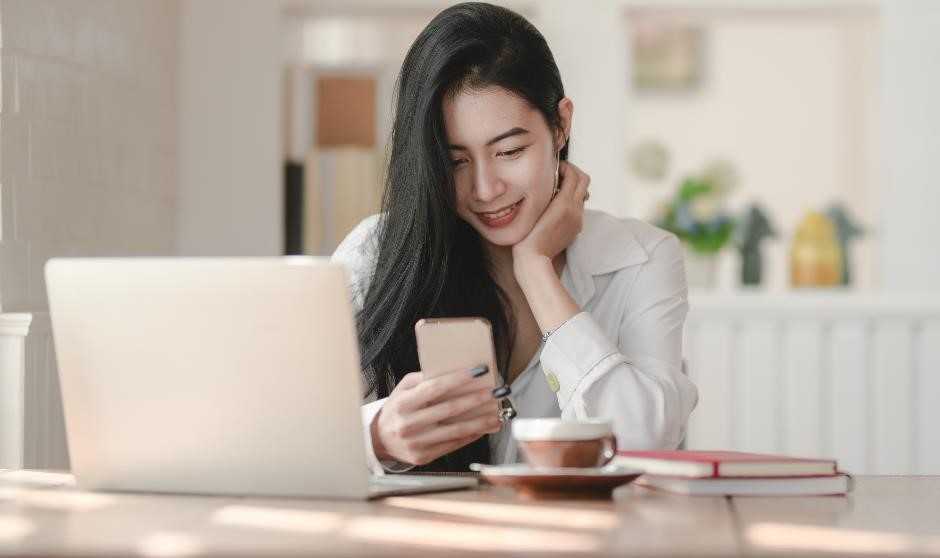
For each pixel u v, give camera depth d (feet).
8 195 8.98
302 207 13.93
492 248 7.31
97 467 4.93
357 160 13.91
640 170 23.66
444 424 5.30
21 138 9.19
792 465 5.00
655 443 6.21
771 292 12.84
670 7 13.74
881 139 13.80
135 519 4.16
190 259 4.68
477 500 4.74
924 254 13.76
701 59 23.66
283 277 4.59
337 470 4.68
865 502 4.77
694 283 13.80
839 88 23.29
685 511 4.40
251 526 4.00
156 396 4.80
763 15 14.03
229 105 13.76
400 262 6.94
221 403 4.73
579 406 6.23
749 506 4.58
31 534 3.80
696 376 12.75
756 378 12.73
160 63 12.94
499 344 7.25
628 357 7.11
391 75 14.06
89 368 4.86
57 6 9.82
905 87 13.75
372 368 7.09
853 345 12.69
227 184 13.76
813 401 12.69
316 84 14.06
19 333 8.66
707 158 23.70
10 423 8.68
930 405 12.65
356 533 3.83
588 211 7.72
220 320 4.67
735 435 12.73
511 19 6.80
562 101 7.04
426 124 6.65
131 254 11.84
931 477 5.88
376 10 13.83
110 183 11.16
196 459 4.81
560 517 4.23
